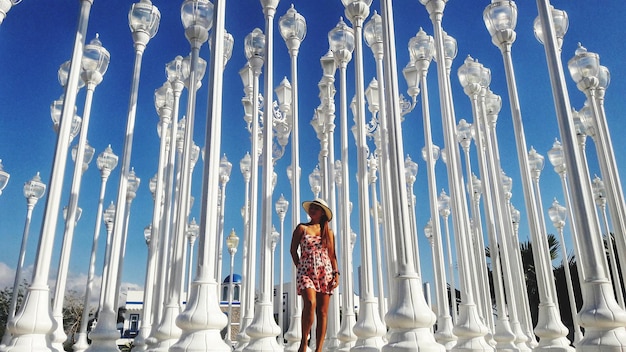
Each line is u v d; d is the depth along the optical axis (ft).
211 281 12.78
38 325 12.82
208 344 11.79
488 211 24.66
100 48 21.66
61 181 14.57
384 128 21.77
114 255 20.97
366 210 18.44
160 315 19.48
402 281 13.07
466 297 18.20
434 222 20.77
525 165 21.01
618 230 22.16
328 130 28.73
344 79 24.62
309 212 17.99
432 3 21.86
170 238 30.40
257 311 16.67
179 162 32.58
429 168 21.54
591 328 12.33
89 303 27.68
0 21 20.25
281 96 35.04
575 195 13.41
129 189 36.40
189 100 19.24
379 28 25.30
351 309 19.24
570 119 14.10
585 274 12.89
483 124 28.17
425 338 12.38
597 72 24.61
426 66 23.45
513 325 22.84
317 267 16.61
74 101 15.53
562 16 24.84
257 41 25.11
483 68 27.76
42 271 13.53
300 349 15.62
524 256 61.46
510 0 22.15
